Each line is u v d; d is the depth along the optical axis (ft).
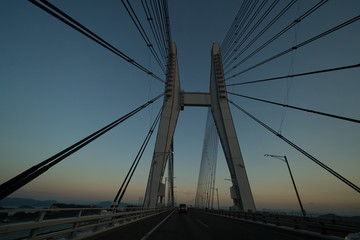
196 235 30.45
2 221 12.69
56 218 18.78
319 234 33.65
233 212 87.35
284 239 29.14
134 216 49.14
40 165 21.09
